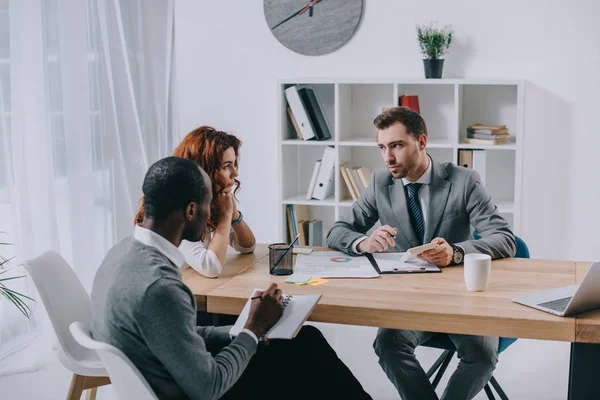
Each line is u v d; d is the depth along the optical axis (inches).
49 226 137.6
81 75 145.6
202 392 65.7
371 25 167.6
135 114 170.6
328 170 165.0
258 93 178.5
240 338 73.3
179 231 70.1
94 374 86.2
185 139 98.1
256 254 104.8
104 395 121.0
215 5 177.8
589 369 75.4
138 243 68.7
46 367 133.4
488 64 161.8
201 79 182.1
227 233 95.5
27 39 131.1
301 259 100.7
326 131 168.1
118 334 65.6
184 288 66.5
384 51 167.8
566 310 74.7
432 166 106.0
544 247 165.0
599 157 158.6
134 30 170.7
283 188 168.9
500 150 164.6
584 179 160.2
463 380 91.9
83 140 146.8
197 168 70.9
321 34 170.7
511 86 161.0
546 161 161.8
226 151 96.7
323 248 107.3
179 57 182.7
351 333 149.3
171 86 184.4
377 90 169.9
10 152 129.6
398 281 89.1
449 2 161.9
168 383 67.1
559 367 130.3
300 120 165.0
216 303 84.7
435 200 105.7
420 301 80.8
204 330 83.2
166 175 68.6
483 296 82.4
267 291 78.3
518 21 158.6
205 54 180.7
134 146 169.6
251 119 180.2
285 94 166.4
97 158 157.8
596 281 73.4
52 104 141.0
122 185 164.2
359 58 169.8
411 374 93.4
